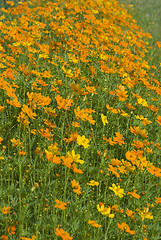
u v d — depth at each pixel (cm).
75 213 294
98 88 504
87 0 884
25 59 548
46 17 712
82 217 299
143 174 359
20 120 336
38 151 280
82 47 569
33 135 394
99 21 746
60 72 518
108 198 317
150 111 502
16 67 512
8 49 566
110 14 893
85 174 361
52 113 361
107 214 236
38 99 347
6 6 814
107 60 580
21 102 427
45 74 444
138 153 323
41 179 309
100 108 475
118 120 449
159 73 718
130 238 300
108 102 491
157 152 428
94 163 361
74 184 262
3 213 275
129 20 934
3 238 237
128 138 437
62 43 640
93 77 536
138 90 555
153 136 468
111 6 978
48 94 466
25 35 583
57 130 398
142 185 362
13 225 270
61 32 632
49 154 247
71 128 414
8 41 600
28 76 465
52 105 460
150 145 433
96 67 580
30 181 327
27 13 695
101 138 411
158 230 314
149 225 313
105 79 520
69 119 430
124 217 304
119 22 831
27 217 284
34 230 266
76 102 428
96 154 388
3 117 392
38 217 267
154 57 805
